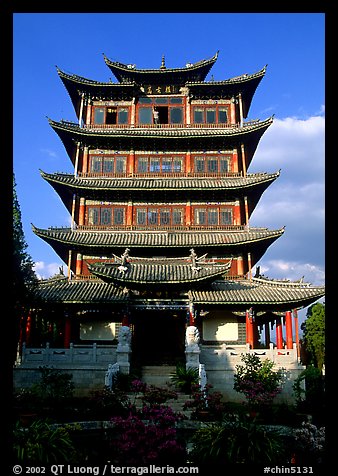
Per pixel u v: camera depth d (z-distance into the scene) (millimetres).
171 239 51906
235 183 54781
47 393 33844
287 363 39906
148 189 53812
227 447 20172
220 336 47375
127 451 19766
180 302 45469
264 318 51000
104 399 30734
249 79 58562
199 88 60375
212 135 56312
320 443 22984
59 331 54125
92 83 59875
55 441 19969
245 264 52062
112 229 53594
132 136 56531
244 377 35688
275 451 20359
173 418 21234
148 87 62375
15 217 38438
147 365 45000
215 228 53594
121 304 45062
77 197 56219
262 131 56406
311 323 67125
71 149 61406
